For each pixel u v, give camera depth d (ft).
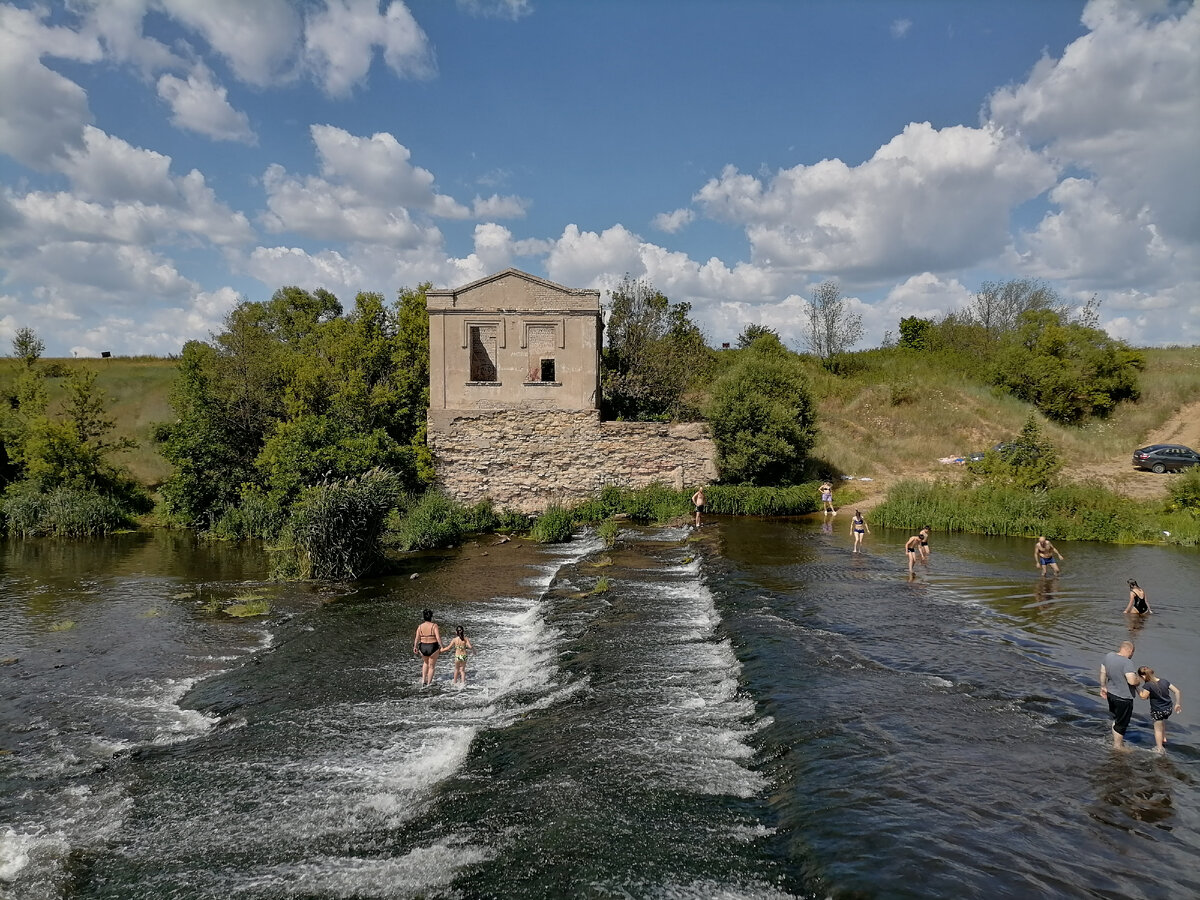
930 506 102.37
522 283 110.83
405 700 41.50
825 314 185.37
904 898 20.89
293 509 91.81
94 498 110.11
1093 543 89.10
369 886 24.27
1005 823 25.44
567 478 112.78
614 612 55.57
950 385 159.33
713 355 179.63
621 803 28.04
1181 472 118.62
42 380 132.67
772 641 45.83
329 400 116.47
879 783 28.25
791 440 117.39
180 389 115.34
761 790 28.78
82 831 28.58
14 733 38.01
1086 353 153.28
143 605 64.64
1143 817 25.98
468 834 27.02
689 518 104.01
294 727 37.96
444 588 69.72
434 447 110.93
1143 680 32.19
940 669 41.83
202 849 27.14
